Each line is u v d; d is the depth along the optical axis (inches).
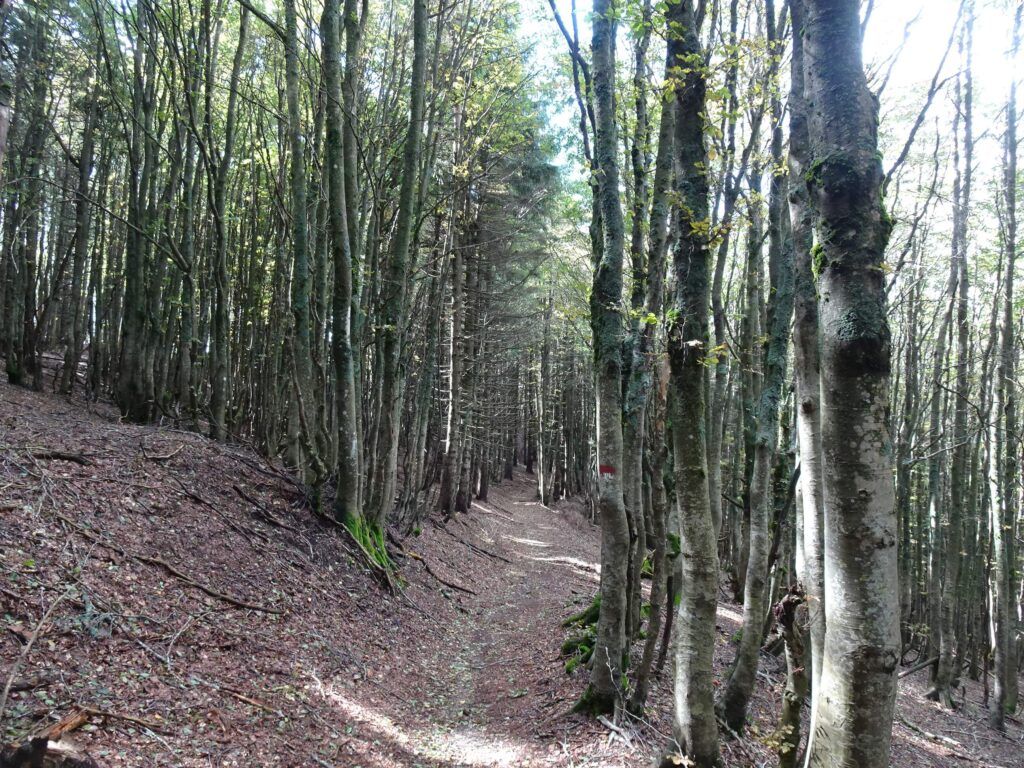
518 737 254.2
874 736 93.2
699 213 183.5
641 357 263.4
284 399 634.2
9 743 144.2
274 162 657.6
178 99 541.6
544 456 1290.6
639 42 280.7
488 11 526.6
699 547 185.9
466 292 805.2
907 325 573.9
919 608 692.1
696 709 185.5
